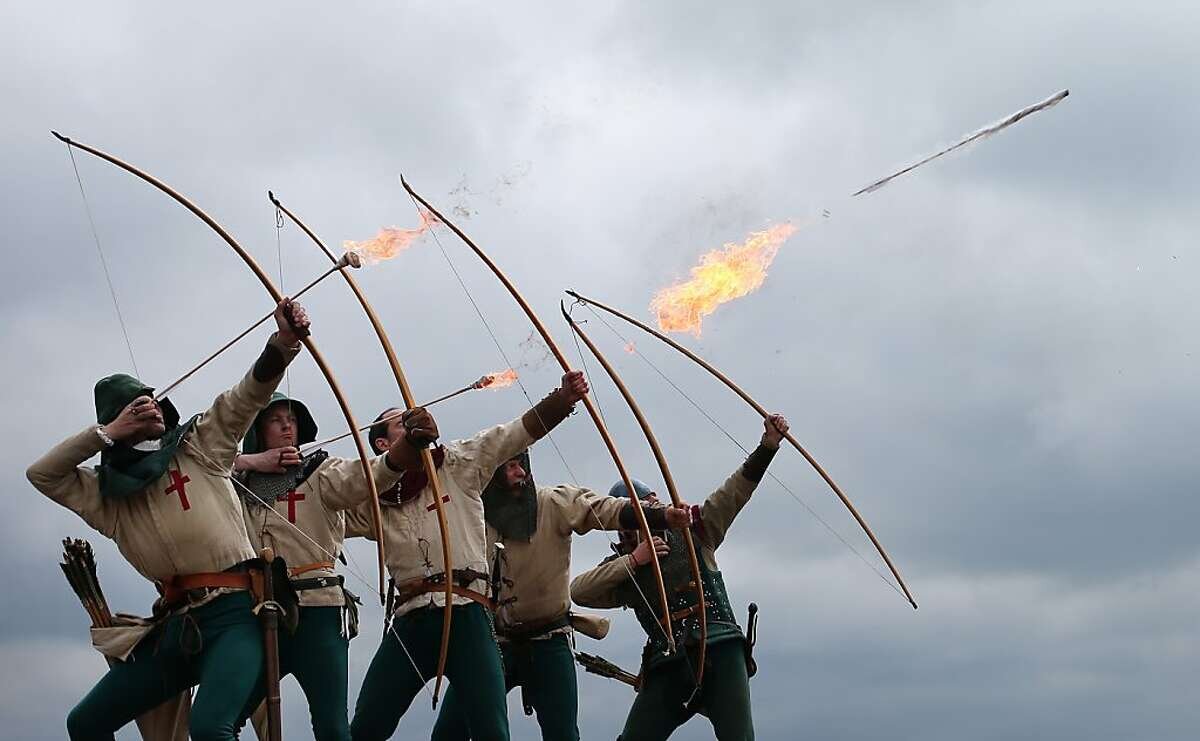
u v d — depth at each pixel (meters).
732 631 11.45
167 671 9.20
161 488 9.14
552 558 11.45
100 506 9.18
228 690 8.84
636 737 11.53
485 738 10.16
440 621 10.23
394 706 10.45
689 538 11.27
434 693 9.67
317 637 9.73
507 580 11.31
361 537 10.73
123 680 9.20
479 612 10.31
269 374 9.00
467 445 10.58
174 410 9.47
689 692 11.50
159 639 9.15
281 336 8.99
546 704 11.41
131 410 9.03
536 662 11.45
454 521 10.39
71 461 9.01
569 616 11.70
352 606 10.08
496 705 10.18
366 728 10.45
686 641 11.37
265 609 9.12
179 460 9.19
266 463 9.98
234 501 9.28
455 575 10.29
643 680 11.64
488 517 11.34
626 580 11.73
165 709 10.10
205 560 9.09
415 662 10.37
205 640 9.05
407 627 10.29
